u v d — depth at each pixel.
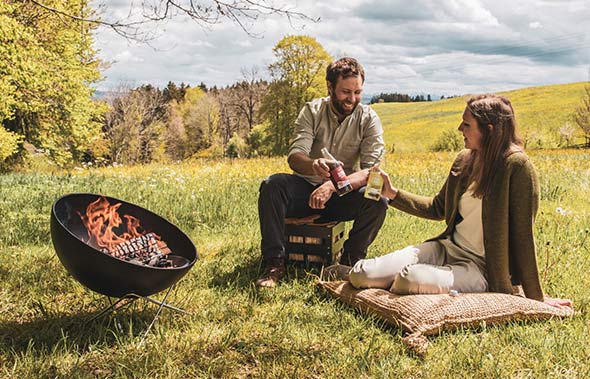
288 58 49.38
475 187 4.00
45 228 6.40
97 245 3.77
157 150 67.50
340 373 3.03
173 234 4.00
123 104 56.44
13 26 18.69
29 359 3.04
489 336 3.44
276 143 51.22
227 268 5.05
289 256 5.11
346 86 4.82
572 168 15.21
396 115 85.88
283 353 3.24
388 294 3.90
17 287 4.41
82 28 7.65
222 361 3.12
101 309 3.89
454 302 3.62
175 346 3.31
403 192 4.71
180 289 4.39
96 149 49.88
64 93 25.06
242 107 72.25
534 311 3.72
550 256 5.16
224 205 7.65
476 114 3.90
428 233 6.53
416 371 3.04
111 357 3.14
